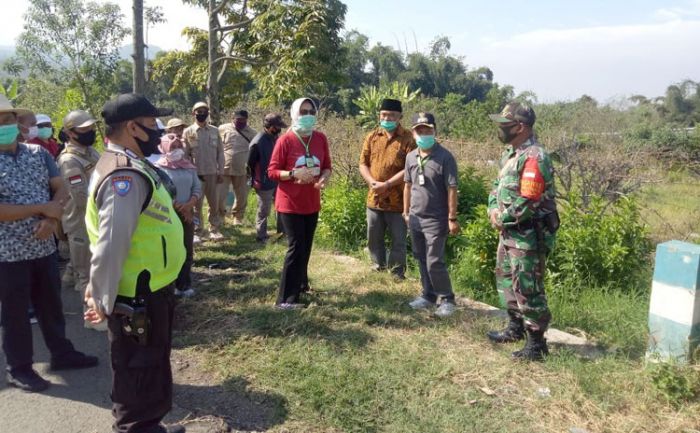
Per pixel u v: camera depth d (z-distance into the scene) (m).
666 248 3.68
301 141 4.79
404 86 16.25
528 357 3.95
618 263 5.57
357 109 32.25
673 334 3.68
